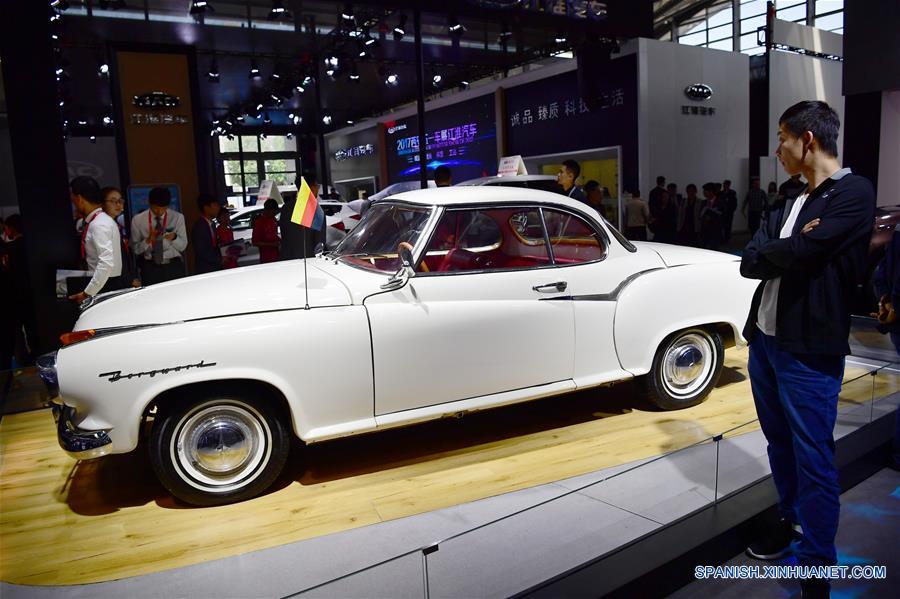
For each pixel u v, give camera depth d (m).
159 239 6.14
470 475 3.29
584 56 12.35
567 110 16.02
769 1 17.38
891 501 2.94
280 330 3.02
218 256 7.05
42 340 5.88
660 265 4.05
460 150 19.77
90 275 4.81
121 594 2.32
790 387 2.29
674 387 4.16
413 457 3.56
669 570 2.26
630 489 2.51
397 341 3.23
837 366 2.29
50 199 5.80
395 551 2.55
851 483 3.08
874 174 9.75
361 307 3.21
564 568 2.15
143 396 2.85
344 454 3.63
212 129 26.92
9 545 2.73
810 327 2.23
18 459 3.66
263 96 20.06
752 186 15.07
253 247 10.84
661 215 12.82
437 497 3.06
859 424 3.31
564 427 3.94
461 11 9.11
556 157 16.45
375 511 2.94
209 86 19.31
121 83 10.43
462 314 3.38
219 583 2.37
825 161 2.26
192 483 3.02
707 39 25.80
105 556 2.62
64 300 5.26
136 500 3.15
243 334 2.96
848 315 2.24
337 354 3.11
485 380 3.49
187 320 3.01
